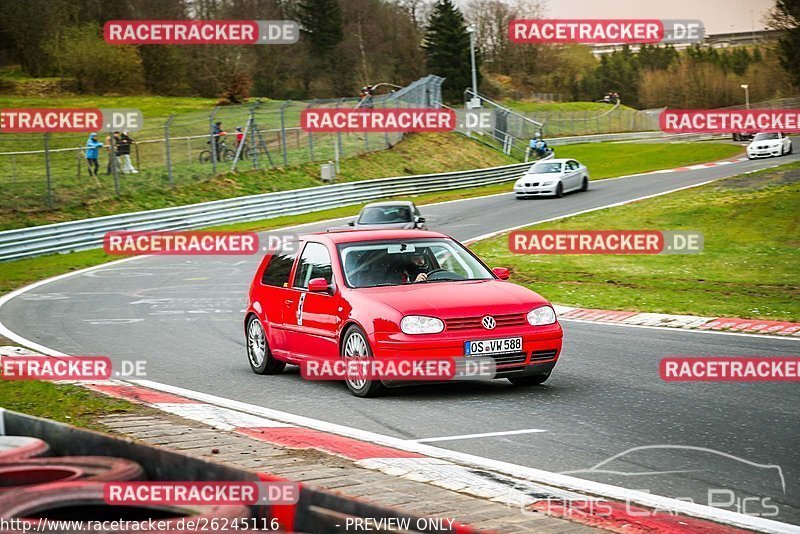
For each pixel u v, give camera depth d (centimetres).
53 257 9406
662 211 9088
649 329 4169
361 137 16788
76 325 4884
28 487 909
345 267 3033
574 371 3203
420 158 16575
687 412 2511
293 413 2617
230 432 2334
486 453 2095
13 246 9244
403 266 3064
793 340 3719
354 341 2855
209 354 3856
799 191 8994
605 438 2228
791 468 1923
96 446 1046
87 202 11238
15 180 11575
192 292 6406
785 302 4809
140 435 2286
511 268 6812
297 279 3209
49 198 10869
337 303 2952
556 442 2197
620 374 3119
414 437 2281
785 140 15088
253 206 11731
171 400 2833
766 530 1517
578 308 4934
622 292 5441
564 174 12106
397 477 1847
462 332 2748
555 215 10069
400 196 14038
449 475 1869
